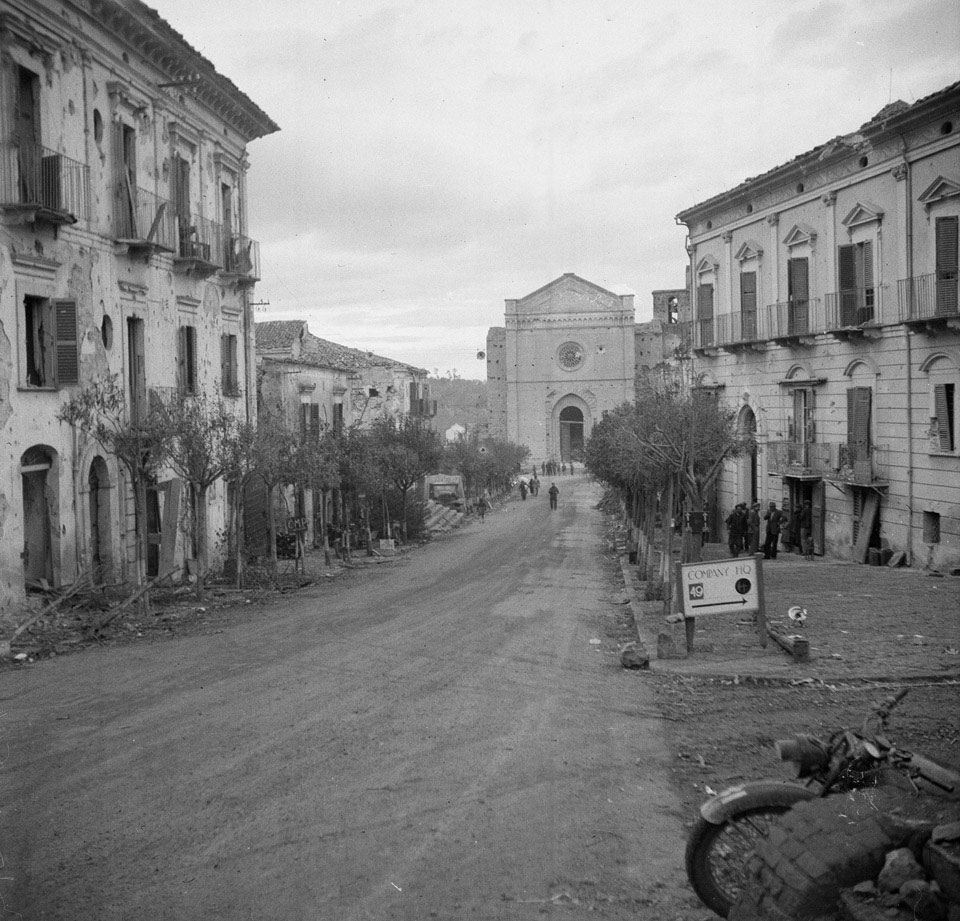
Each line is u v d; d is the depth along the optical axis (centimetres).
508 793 840
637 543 3075
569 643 1603
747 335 3597
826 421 3141
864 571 2583
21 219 1909
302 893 647
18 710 1172
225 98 3008
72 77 2167
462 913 616
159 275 2612
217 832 755
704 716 1090
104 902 638
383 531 4166
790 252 3328
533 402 9088
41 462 2042
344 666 1403
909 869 503
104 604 2059
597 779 877
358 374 5247
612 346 8981
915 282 2648
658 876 670
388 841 734
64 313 2045
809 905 509
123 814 797
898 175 2728
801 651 1330
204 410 2711
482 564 3212
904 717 1038
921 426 2673
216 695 1223
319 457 2658
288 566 3111
